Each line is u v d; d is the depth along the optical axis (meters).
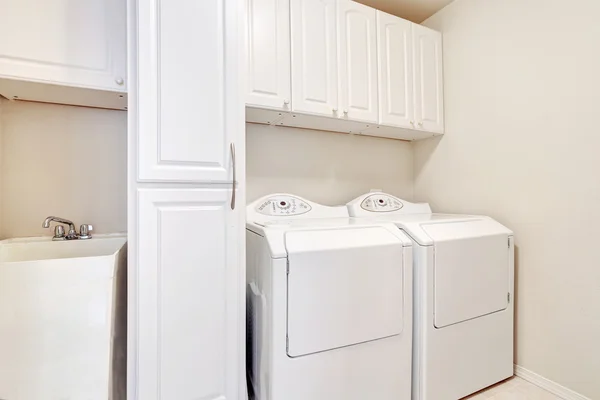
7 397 0.99
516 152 1.85
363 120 1.94
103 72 1.31
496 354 1.71
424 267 1.46
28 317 1.02
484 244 1.66
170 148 1.14
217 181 1.22
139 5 1.10
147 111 1.11
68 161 1.53
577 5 1.58
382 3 2.21
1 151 1.40
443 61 2.29
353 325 1.32
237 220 1.25
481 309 1.65
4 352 0.99
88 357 1.08
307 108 1.75
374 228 1.48
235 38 1.25
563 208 1.64
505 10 1.89
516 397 1.62
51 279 1.05
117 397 1.23
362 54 1.93
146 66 1.11
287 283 1.20
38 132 1.47
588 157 1.54
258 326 1.32
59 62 1.24
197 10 1.19
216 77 1.22
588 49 1.54
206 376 1.20
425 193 2.47
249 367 1.43
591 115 1.53
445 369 1.51
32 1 1.21
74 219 1.53
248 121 1.94
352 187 2.34
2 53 1.16
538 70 1.74
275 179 2.07
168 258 1.14
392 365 1.41
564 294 1.63
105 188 1.59
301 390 1.22
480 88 2.04
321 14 1.80
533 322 1.76
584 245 1.56
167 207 1.14
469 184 2.12
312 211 1.85
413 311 1.49
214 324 1.21
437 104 2.25
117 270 1.22
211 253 1.21
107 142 1.60
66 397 1.05
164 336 1.13
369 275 1.36
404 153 2.56
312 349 1.24
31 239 1.41
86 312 1.08
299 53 1.73
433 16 2.36
